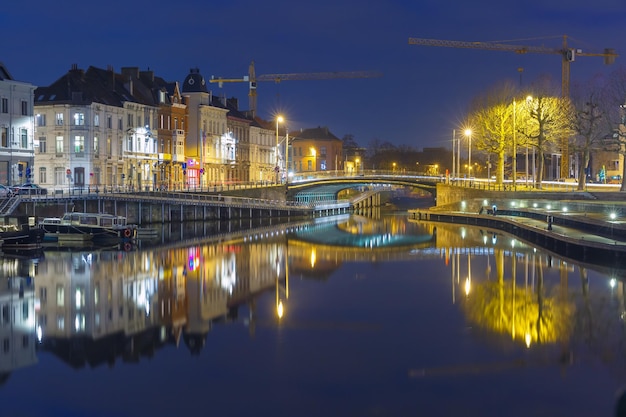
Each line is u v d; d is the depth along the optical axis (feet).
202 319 113.80
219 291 138.31
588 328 106.52
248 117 540.11
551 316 114.52
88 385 83.51
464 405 76.64
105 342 100.48
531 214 289.74
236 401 78.33
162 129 405.80
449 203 383.86
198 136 437.99
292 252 205.36
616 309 119.75
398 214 436.35
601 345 97.45
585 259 178.50
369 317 114.62
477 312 117.91
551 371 86.48
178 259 187.32
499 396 78.89
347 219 373.61
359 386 82.28
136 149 376.89
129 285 145.07
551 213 256.52
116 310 120.67
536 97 385.91
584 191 341.82
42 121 337.31
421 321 111.65
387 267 171.73
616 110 358.02
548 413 74.49
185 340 101.19
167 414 75.10
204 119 443.73
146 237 250.98
